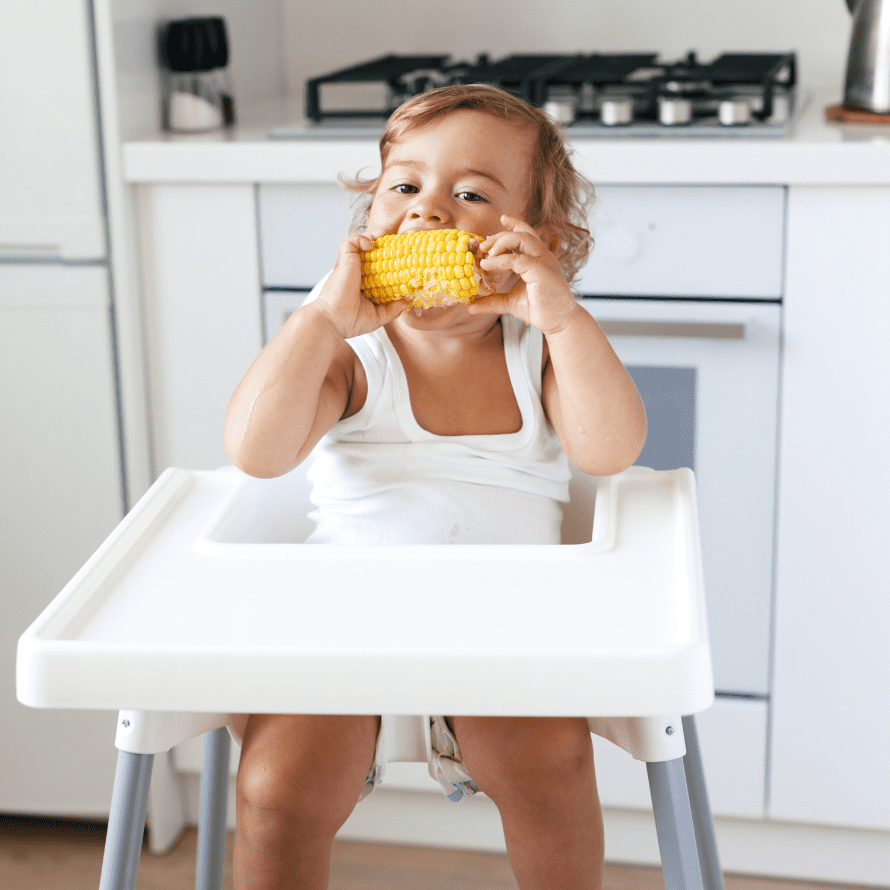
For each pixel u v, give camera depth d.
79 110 1.53
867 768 1.58
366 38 2.14
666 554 0.77
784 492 1.53
